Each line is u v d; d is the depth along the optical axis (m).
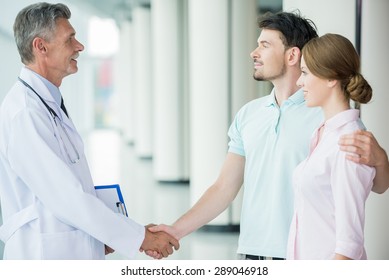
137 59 19.92
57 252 2.89
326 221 2.58
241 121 3.34
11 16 14.93
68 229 2.96
